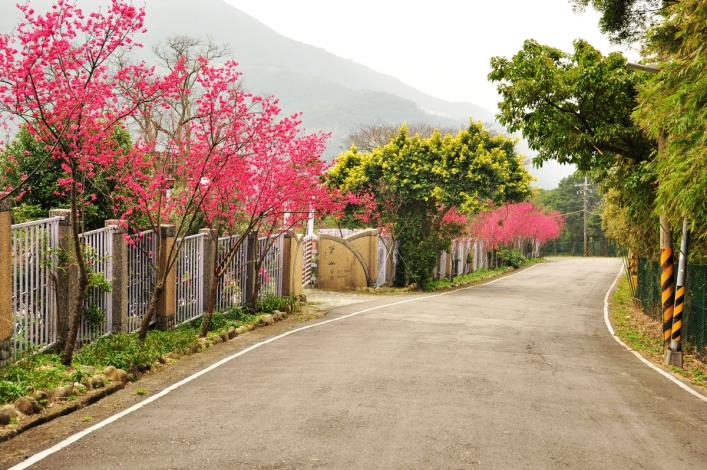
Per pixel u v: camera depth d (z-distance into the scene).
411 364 10.31
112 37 7.97
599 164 14.70
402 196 31.30
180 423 6.65
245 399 7.77
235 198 13.86
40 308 9.26
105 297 11.00
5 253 8.14
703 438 6.59
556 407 7.65
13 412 6.68
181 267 14.02
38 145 12.71
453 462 5.45
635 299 24.61
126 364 9.29
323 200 16.53
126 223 11.28
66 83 8.01
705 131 7.78
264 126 12.05
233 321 15.10
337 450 5.71
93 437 6.16
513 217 52.59
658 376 10.41
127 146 12.81
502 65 14.62
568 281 38.84
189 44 30.75
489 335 14.39
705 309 12.64
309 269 30.38
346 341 13.09
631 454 5.91
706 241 14.91
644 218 15.66
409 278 31.02
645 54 15.86
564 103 14.23
